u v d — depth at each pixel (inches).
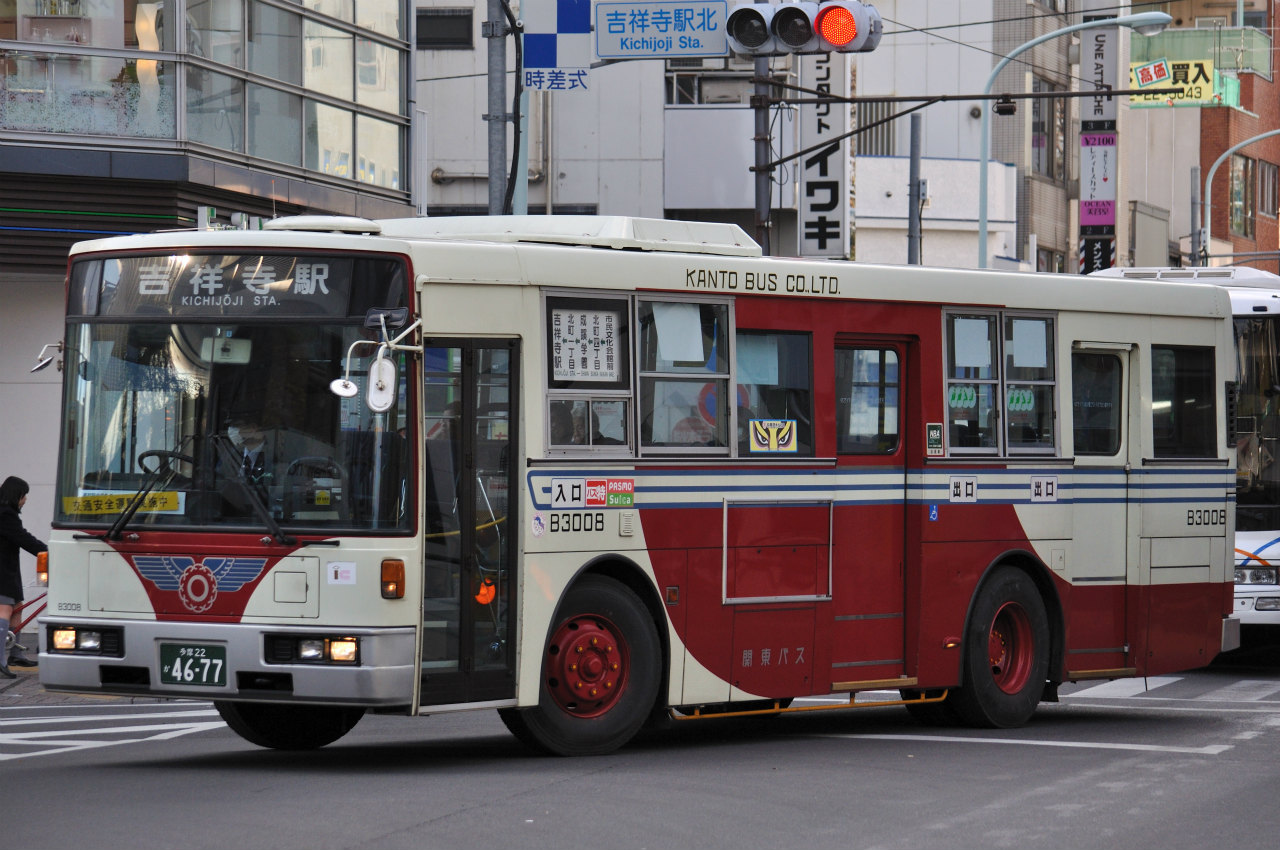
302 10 1542.8
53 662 703.1
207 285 700.0
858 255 2878.9
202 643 678.5
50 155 1343.5
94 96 1374.3
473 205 2245.3
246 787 655.8
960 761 754.8
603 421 741.3
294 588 670.5
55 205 1355.8
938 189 2923.2
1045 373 910.4
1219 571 996.6
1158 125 4030.5
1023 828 589.0
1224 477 1000.2
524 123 1517.0
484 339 707.4
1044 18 3203.7
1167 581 964.0
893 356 852.6
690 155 2265.0
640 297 754.8
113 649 694.5
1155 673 957.8
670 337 764.0
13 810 602.9
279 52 1518.2
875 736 857.5
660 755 768.3
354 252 688.4
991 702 882.1
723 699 776.3
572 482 727.7
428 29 2239.2
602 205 2262.6
